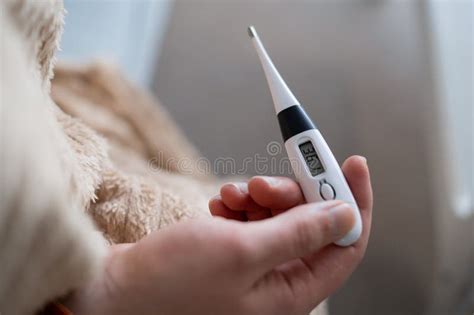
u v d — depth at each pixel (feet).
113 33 3.89
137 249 0.96
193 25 5.51
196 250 0.91
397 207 3.84
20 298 0.76
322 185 1.20
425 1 3.95
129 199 1.45
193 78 5.00
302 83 4.82
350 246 1.16
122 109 2.91
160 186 1.63
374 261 3.54
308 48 5.18
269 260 0.96
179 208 1.50
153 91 4.89
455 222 3.17
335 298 3.40
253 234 0.93
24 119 0.69
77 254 0.80
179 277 0.91
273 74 1.29
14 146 0.65
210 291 0.94
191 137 4.49
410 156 4.17
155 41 5.07
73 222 0.77
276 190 1.23
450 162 3.27
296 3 5.72
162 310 0.94
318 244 1.03
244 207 1.35
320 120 4.50
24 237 0.69
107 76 3.04
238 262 0.92
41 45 1.05
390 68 4.90
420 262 3.53
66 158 1.02
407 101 4.58
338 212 1.04
